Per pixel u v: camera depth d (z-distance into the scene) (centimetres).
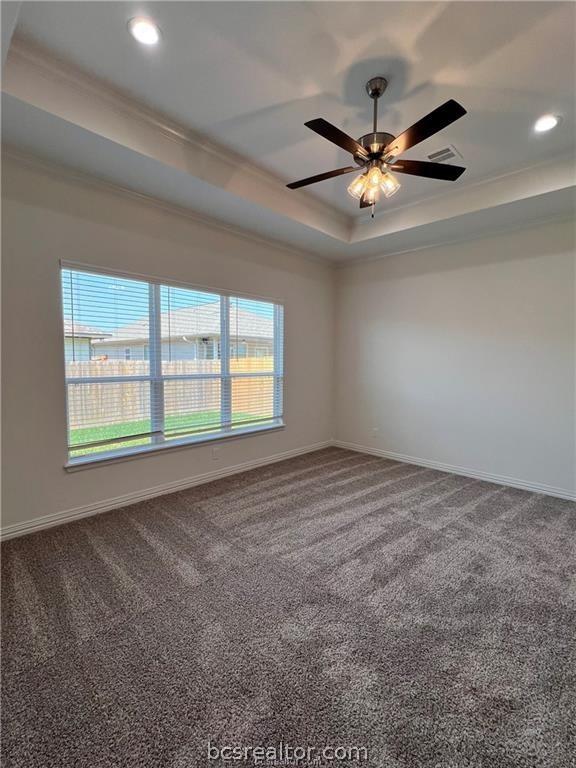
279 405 454
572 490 337
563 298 338
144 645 162
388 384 469
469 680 145
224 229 372
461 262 400
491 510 309
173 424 349
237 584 206
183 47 186
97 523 279
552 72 200
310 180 228
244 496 336
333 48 186
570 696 138
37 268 259
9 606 186
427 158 284
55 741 121
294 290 460
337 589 202
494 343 380
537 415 356
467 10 166
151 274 320
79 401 288
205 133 260
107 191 289
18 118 207
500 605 190
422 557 235
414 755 118
